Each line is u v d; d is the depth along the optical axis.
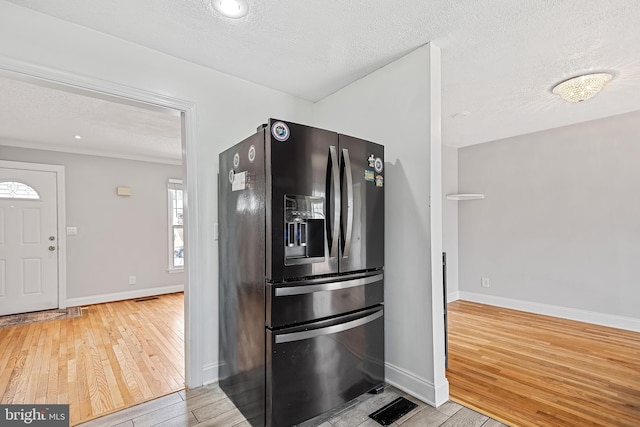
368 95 2.47
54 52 1.75
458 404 2.00
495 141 4.42
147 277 5.24
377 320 2.10
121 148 4.66
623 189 3.40
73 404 2.03
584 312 3.65
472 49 2.12
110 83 1.93
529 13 1.75
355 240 1.98
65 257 4.50
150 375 2.43
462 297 4.76
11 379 2.37
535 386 2.21
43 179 4.38
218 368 2.32
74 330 3.52
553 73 2.49
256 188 1.78
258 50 2.12
